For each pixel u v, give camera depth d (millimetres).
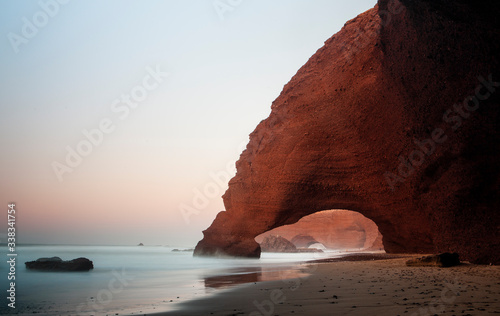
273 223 28719
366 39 22703
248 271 18031
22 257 34344
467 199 15203
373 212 24953
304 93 27391
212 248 32688
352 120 23922
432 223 17688
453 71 14719
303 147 26531
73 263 18844
